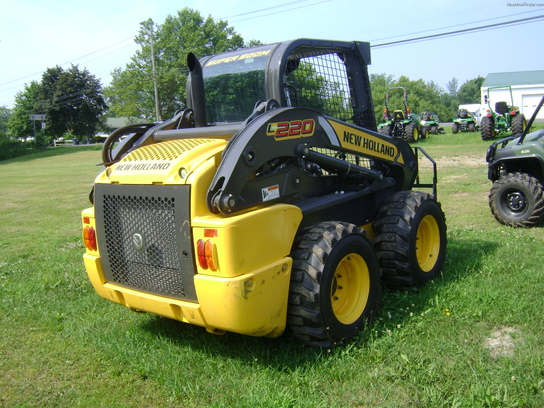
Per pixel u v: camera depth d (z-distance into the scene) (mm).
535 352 3314
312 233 3613
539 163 6844
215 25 55875
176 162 3324
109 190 3686
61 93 71375
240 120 4406
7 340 4215
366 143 4465
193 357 3652
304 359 3504
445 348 3449
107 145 4211
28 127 76688
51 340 4191
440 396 2914
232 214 3201
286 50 4035
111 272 3789
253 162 3303
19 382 3535
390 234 4398
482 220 7562
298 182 3844
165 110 55594
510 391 2895
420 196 4648
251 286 3121
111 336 4105
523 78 49656
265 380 3246
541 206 6699
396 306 4250
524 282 4535
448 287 4527
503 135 24922
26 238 8578
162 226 3373
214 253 3074
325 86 4523
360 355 3484
